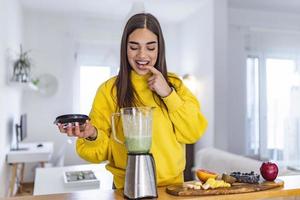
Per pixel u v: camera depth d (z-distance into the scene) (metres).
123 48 1.05
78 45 5.20
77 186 2.22
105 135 1.08
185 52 5.33
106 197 0.97
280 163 4.98
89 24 5.26
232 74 4.92
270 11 5.11
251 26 5.02
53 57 5.10
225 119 4.28
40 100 5.05
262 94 4.97
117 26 5.36
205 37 4.55
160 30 1.04
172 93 1.00
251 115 4.96
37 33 5.05
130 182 0.92
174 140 1.08
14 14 3.90
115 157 1.08
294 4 4.73
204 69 4.59
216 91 4.27
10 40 3.56
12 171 3.76
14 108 4.03
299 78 5.15
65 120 0.92
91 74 5.23
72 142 5.09
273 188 1.08
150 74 1.05
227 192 1.00
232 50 4.93
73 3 4.58
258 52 5.02
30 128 5.00
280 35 5.13
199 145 4.64
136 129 0.92
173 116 1.04
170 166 1.08
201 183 1.07
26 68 3.91
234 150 4.89
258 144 4.93
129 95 1.06
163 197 0.95
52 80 5.08
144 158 0.93
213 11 4.28
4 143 3.30
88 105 5.20
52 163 4.84
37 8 4.84
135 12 1.11
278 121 5.02
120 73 1.07
